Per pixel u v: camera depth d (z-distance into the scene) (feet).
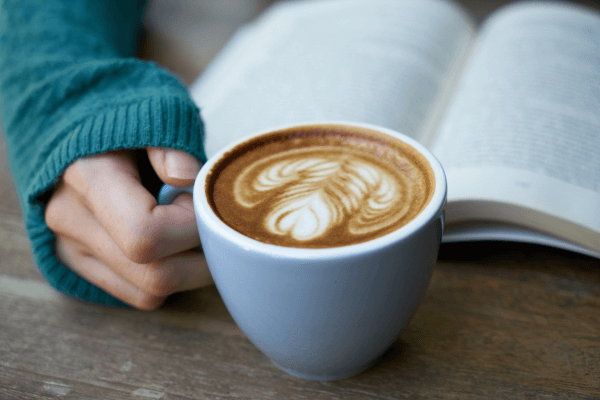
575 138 1.37
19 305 1.24
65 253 1.20
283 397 1.06
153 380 1.09
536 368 1.09
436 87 1.66
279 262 0.95
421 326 1.17
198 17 2.61
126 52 1.85
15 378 1.10
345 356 1.05
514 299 1.21
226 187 1.11
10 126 1.31
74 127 1.17
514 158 1.32
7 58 1.45
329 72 1.66
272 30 2.06
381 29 1.90
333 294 0.97
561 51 1.67
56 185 1.17
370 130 1.18
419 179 1.09
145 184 1.20
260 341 1.07
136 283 1.12
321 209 1.07
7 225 1.43
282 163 1.16
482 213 1.26
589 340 1.13
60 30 1.48
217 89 1.71
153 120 1.12
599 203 1.22
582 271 1.26
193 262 1.14
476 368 1.09
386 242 0.95
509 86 1.54
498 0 2.70
